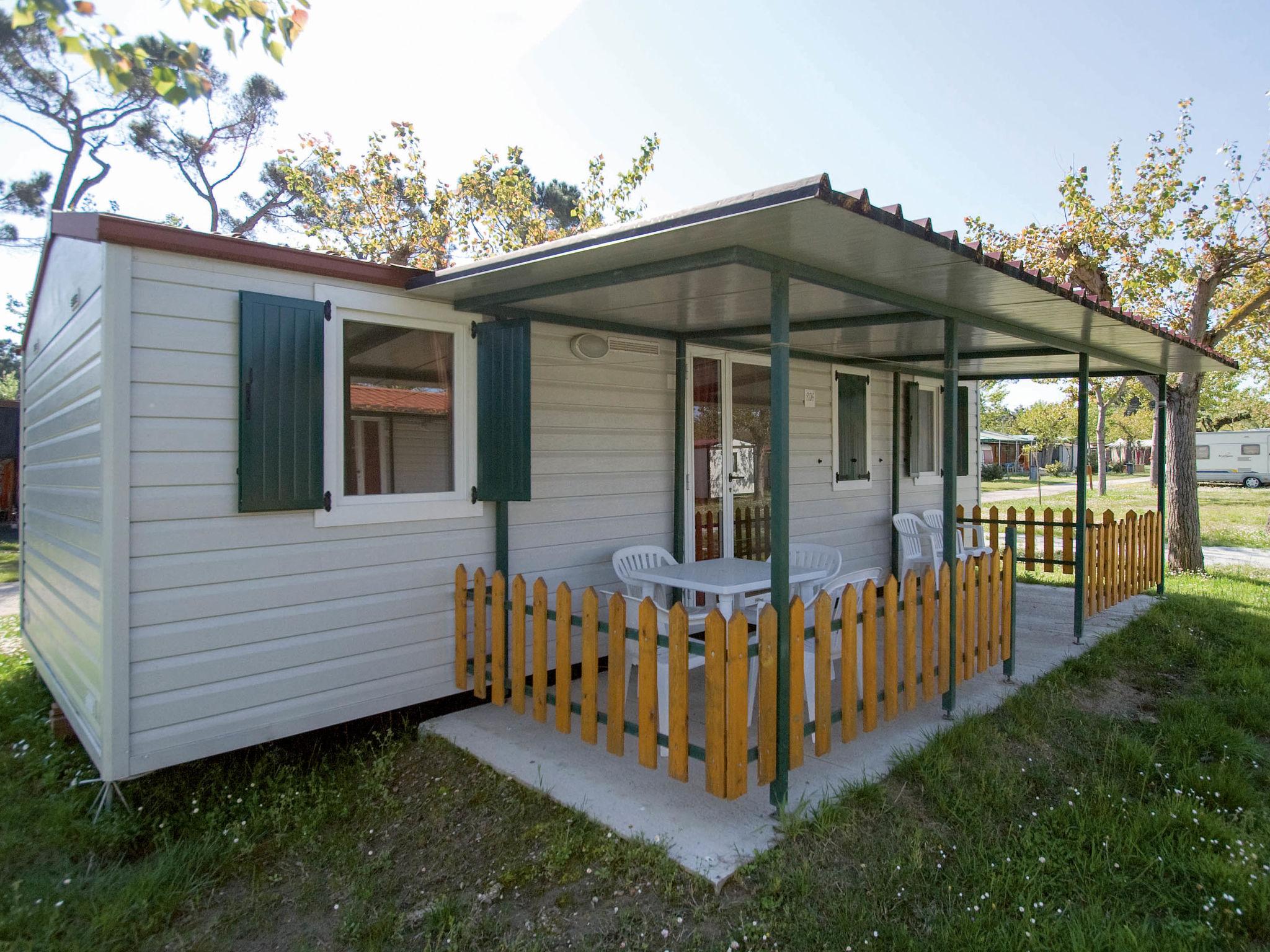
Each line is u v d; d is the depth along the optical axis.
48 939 2.48
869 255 3.05
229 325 3.42
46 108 15.94
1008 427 44.19
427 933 2.53
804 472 7.05
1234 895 2.65
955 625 4.25
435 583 4.22
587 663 3.54
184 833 3.16
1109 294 10.77
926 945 2.39
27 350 5.91
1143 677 5.22
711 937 2.41
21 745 4.05
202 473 3.35
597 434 5.11
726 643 2.88
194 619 3.32
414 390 4.14
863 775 3.43
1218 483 29.95
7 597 9.53
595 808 3.13
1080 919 2.53
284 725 3.61
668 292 3.95
